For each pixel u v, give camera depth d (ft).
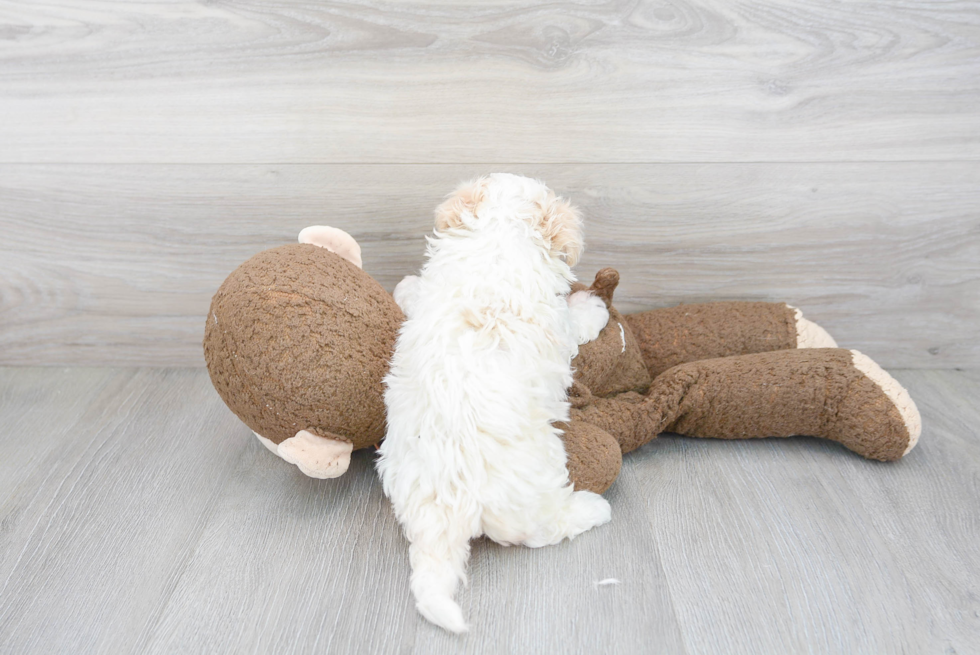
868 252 4.14
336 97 3.70
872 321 4.35
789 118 3.79
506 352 2.88
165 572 2.84
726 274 4.21
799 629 2.58
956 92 3.73
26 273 4.15
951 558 2.93
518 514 2.81
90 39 3.57
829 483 3.40
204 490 3.34
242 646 2.51
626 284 4.24
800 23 3.58
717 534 3.05
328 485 3.39
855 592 2.75
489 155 3.86
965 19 3.57
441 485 2.75
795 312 4.03
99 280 4.18
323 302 2.90
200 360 4.45
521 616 2.63
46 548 2.96
